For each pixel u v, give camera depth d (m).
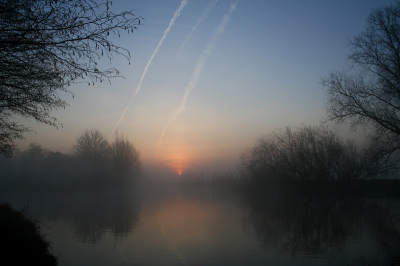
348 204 29.58
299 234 15.14
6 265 7.34
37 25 6.02
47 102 7.79
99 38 6.13
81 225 18.56
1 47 6.16
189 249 12.38
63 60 6.42
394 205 27.88
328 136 38.91
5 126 8.45
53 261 8.79
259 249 12.27
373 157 22.97
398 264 9.86
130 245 13.18
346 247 12.16
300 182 40.34
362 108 22.31
